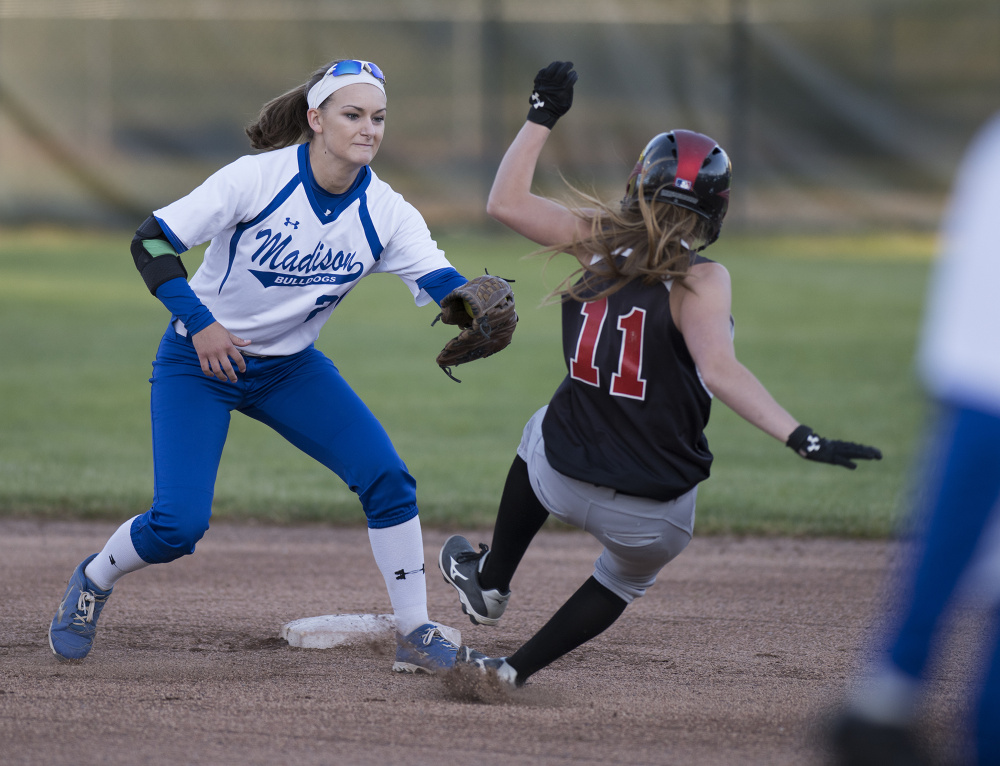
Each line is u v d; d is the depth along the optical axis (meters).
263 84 72.31
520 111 73.50
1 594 17.47
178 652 14.55
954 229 5.84
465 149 73.62
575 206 11.84
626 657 14.52
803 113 74.62
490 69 73.19
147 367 39.00
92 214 72.75
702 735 11.21
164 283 12.69
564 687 12.98
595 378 10.88
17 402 33.47
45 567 19.19
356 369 39.38
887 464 26.97
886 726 5.78
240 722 11.44
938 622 5.58
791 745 10.95
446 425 31.31
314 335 14.14
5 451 27.73
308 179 13.00
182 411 13.40
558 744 10.88
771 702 12.38
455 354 13.08
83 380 36.78
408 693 12.61
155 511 13.10
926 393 6.02
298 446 14.25
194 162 72.62
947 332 5.55
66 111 71.69
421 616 13.77
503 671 12.23
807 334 45.75
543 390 36.38
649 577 11.73
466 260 63.56
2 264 62.19
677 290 10.63
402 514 13.73
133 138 72.25
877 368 39.06
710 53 74.25
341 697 12.40
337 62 12.88
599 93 73.69
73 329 45.53
